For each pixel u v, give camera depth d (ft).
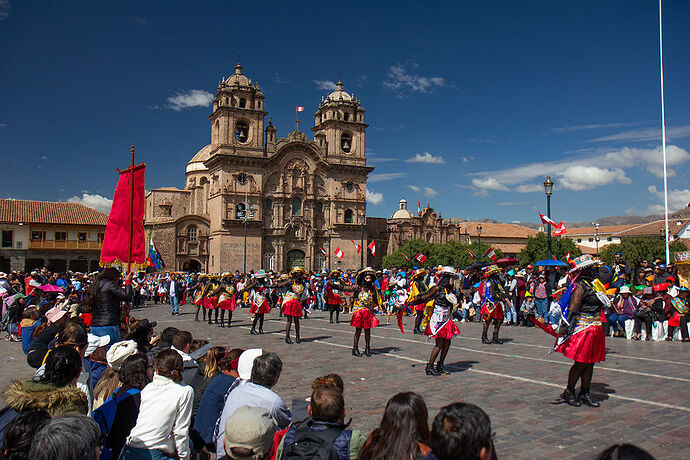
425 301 44.11
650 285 69.67
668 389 36.40
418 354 53.57
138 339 35.12
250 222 267.80
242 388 22.20
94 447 15.29
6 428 16.63
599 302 32.68
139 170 52.54
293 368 46.55
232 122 272.31
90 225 260.21
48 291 68.59
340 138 301.84
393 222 351.67
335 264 291.38
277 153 278.67
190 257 276.21
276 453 18.49
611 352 53.31
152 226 270.26
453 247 291.38
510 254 305.53
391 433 16.22
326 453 16.49
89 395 27.09
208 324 90.68
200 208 301.22
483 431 13.06
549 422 29.63
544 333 71.56
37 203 263.70
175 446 20.94
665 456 24.30
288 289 64.49
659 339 63.05
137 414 22.12
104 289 38.42
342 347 59.36
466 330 76.13
